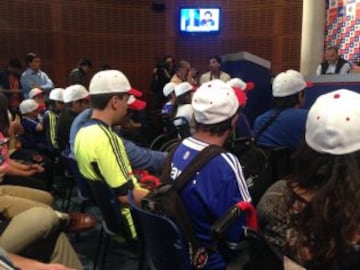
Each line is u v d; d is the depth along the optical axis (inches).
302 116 90.1
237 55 168.7
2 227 68.2
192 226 51.0
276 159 84.9
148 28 311.4
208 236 52.8
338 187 35.2
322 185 36.3
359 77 129.8
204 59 309.3
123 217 73.2
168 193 51.1
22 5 281.3
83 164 75.8
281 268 38.7
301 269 36.7
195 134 58.9
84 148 74.1
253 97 166.6
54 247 64.5
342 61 205.8
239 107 59.6
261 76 169.0
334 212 34.8
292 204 38.7
